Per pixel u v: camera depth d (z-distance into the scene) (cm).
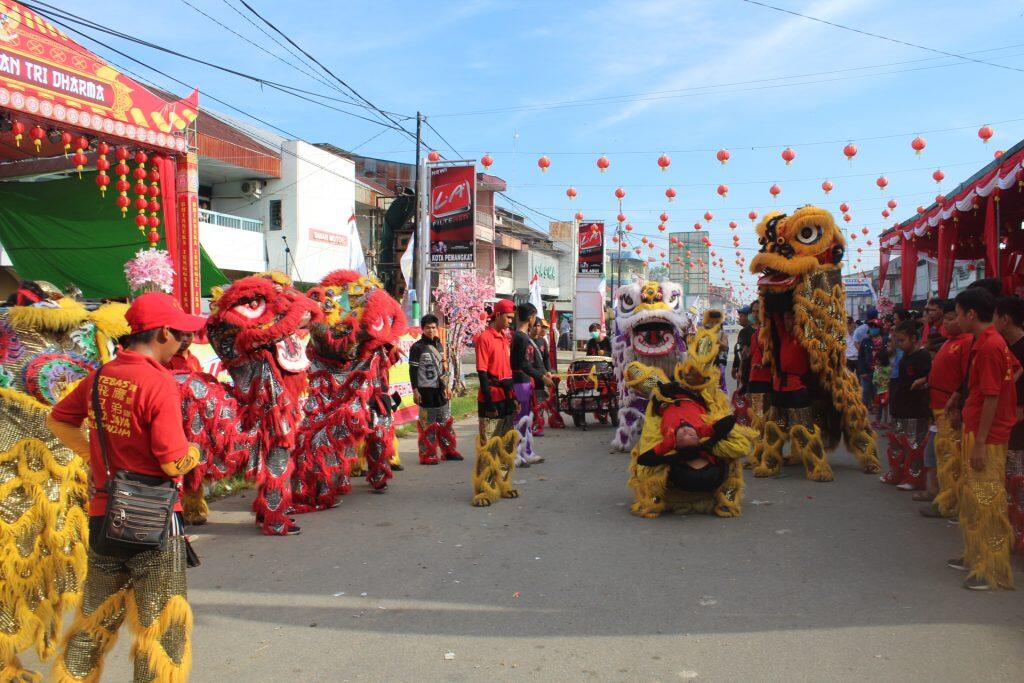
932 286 2242
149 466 337
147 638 331
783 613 465
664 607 479
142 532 323
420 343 1023
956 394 577
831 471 867
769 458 902
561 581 533
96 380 338
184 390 637
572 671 391
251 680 386
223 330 675
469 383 2192
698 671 388
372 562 587
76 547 420
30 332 436
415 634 443
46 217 1330
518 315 998
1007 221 1333
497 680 383
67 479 416
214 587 531
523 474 935
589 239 2816
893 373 917
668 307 1027
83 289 1433
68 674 331
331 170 2658
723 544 619
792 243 876
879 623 445
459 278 2064
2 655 380
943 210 1093
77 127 955
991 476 499
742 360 1224
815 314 868
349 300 794
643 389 746
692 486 692
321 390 780
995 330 507
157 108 1070
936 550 590
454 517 726
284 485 679
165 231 1144
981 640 419
